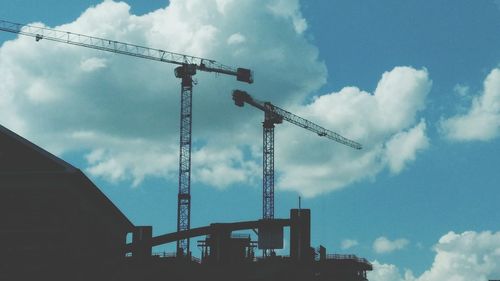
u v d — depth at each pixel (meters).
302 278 122.94
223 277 118.31
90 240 87.88
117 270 98.50
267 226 113.31
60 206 79.75
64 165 80.62
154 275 110.94
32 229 79.31
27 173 79.75
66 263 79.12
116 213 97.06
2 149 81.38
